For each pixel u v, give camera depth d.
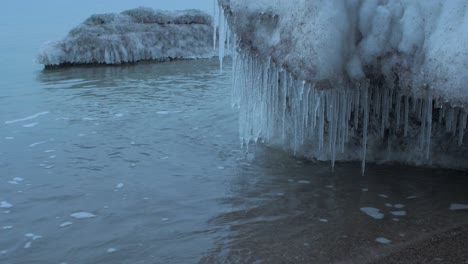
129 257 3.33
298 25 4.20
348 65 4.14
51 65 12.54
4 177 4.86
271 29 4.50
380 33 4.11
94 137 6.18
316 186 4.48
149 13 15.05
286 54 4.29
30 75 11.30
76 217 3.97
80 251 3.43
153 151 5.60
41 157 5.46
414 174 4.71
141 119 7.00
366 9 4.13
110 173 4.95
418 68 3.98
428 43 3.95
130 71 11.89
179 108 7.62
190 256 3.32
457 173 4.71
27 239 3.62
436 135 4.77
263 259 3.23
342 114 4.50
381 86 4.44
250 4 4.63
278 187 4.49
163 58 13.98
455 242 3.35
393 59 4.10
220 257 3.28
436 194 4.23
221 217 3.91
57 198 4.35
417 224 3.66
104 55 13.10
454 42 3.76
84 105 7.98
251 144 5.74
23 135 6.32
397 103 4.51
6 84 10.08
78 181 4.74
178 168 5.05
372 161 5.07
